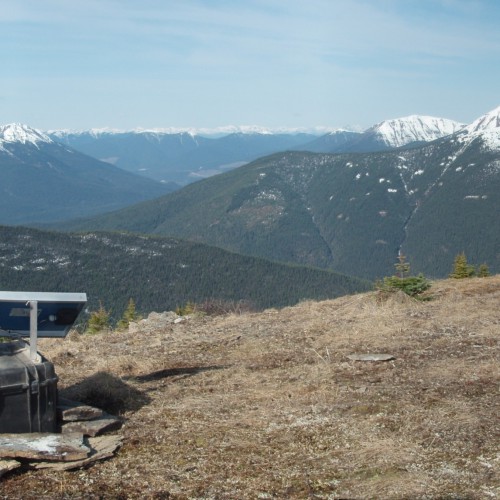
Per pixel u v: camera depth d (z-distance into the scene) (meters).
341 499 4.45
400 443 5.33
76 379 7.56
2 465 4.77
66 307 5.85
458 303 10.81
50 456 4.88
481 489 4.51
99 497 4.45
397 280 11.65
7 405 5.23
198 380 7.41
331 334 9.29
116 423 5.82
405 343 8.56
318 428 5.73
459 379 6.93
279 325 10.29
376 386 6.84
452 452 5.13
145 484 4.68
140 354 8.83
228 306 15.04
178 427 5.85
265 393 6.80
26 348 5.92
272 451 5.29
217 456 5.19
